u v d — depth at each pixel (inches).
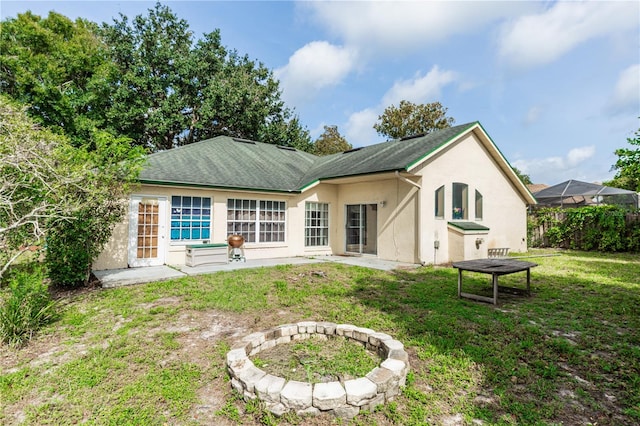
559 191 768.3
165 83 882.1
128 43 878.4
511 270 237.8
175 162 447.8
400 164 412.8
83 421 108.6
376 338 155.4
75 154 284.7
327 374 136.5
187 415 111.5
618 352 157.9
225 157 534.6
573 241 624.1
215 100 896.9
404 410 113.2
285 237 498.9
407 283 313.6
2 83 705.6
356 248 530.9
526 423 105.7
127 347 162.6
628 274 355.6
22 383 129.6
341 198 546.9
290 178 535.2
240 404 117.2
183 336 178.2
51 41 818.8
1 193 221.1
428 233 433.7
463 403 116.9
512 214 588.4
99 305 231.8
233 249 430.6
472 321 201.9
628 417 109.3
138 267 371.6
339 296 260.1
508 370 139.0
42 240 276.7
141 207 377.7
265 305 232.4
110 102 838.5
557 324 196.7
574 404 116.8
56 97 708.7
